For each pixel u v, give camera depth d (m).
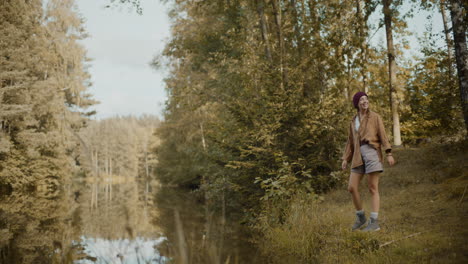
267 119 7.38
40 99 21.94
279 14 10.41
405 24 12.69
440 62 9.62
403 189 6.15
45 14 25.80
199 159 17.55
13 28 20.97
